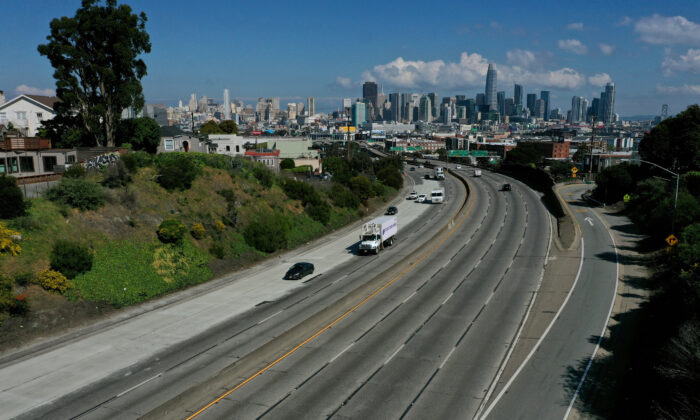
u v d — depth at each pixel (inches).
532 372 1002.7
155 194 1985.7
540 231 2561.5
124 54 2240.4
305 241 2407.7
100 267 1483.8
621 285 1595.7
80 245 1478.8
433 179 5413.4
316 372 998.4
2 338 1123.3
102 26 2199.8
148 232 1747.0
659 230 2121.1
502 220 2930.6
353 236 2591.0
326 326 1277.1
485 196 3976.4
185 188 2140.7
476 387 934.4
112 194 1797.5
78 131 2418.8
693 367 860.6
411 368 1016.2
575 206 3348.9
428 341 1166.3
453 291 1588.3
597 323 1275.8
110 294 1413.6
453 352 1101.1
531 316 1341.0
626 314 1334.9
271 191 2632.9
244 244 2073.1
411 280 1733.5
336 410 844.6
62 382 974.4
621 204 3161.9
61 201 1611.7
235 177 2484.0
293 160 4421.8
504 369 1016.9
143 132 2679.6
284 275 1839.3
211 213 2097.7
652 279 1606.8
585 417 836.0
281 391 916.0
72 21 2178.9
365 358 1067.9
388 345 1142.3
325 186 3213.6
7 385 962.7
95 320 1312.7
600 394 913.5
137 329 1275.8
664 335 1119.0
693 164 3011.8
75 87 2233.0
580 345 1139.3
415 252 2142.0
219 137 4173.2
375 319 1327.5
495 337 1190.9
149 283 1549.0
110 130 2393.0
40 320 1216.8
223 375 949.2
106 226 1644.9
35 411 860.0
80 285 1376.7
